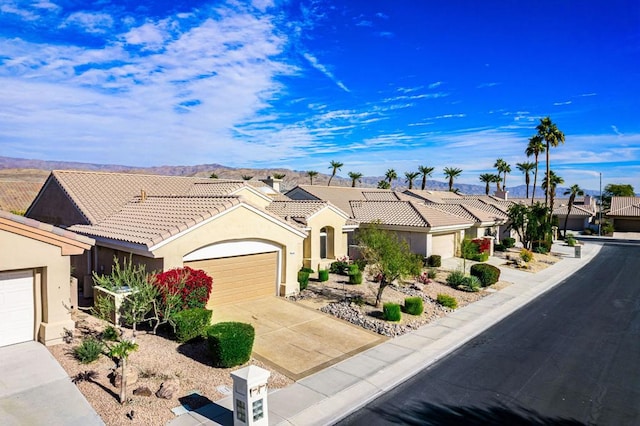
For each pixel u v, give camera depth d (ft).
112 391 33.88
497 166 322.14
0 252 39.45
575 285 88.79
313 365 42.70
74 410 31.12
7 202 121.60
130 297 43.68
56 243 42.39
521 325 59.21
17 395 32.89
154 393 34.17
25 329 42.60
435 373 42.19
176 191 93.45
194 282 49.06
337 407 34.65
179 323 44.09
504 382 40.52
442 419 33.65
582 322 61.11
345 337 50.72
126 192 86.07
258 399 29.76
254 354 44.65
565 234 202.80
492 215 145.59
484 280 81.87
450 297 67.46
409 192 188.34
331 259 94.89
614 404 36.63
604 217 245.86
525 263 110.32
